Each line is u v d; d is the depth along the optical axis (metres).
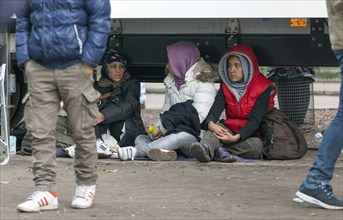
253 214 10.13
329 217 9.95
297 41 15.95
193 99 15.26
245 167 13.97
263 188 12.01
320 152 10.40
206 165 14.13
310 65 16.00
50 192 10.27
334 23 10.33
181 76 15.44
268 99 14.95
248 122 14.78
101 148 14.75
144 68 17.73
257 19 15.77
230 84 15.06
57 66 9.98
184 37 16.28
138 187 12.11
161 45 16.34
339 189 11.87
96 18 9.98
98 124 15.36
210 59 16.20
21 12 10.19
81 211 10.27
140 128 15.80
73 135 10.27
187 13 14.43
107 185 12.27
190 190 11.86
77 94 10.05
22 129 16.34
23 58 10.10
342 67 10.34
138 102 15.85
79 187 10.47
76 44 9.88
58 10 9.88
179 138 14.72
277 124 15.06
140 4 14.50
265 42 16.05
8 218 9.81
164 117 15.02
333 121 10.35
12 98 17.27
